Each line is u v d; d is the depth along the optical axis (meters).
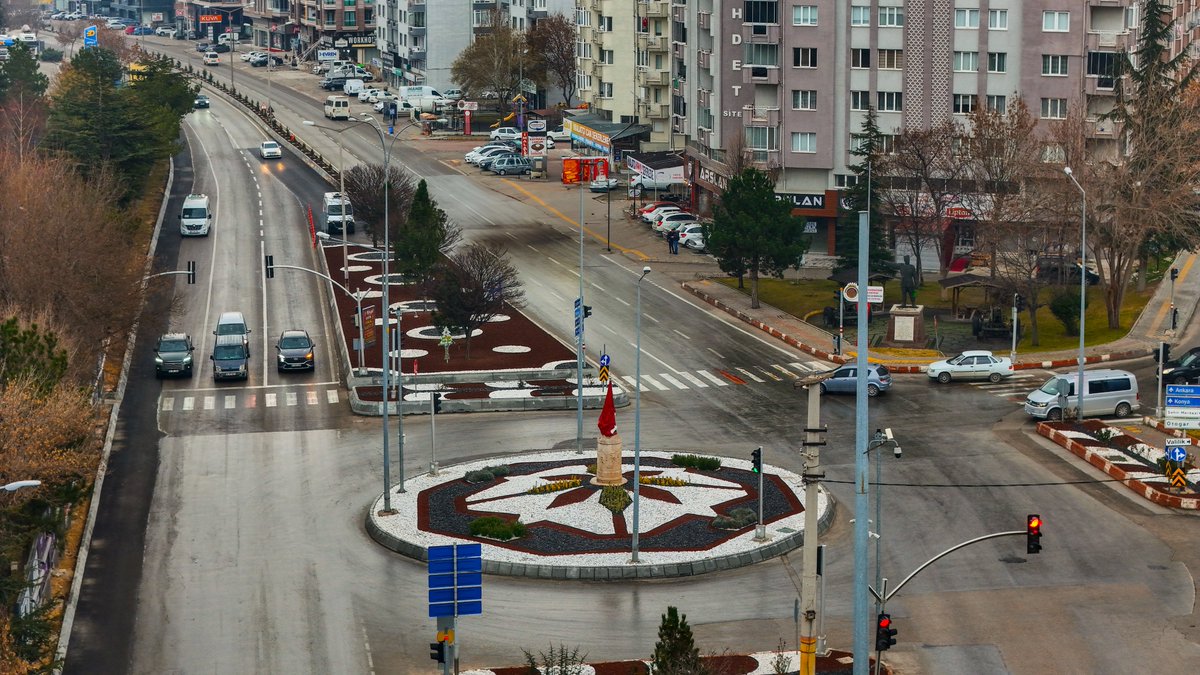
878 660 50.22
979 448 79.12
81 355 81.62
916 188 113.88
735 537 65.69
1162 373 83.94
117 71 192.38
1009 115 111.00
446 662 49.31
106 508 71.19
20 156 120.31
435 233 110.50
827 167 126.75
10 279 84.44
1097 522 68.00
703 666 47.69
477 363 96.00
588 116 176.75
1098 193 101.81
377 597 60.78
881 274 112.75
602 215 145.50
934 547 65.12
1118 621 57.62
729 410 87.25
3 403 54.38
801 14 124.62
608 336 104.06
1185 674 53.19
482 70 198.50
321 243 133.62
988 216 107.38
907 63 122.75
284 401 89.88
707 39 136.62
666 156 153.88
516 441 81.62
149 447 80.62
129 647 56.25
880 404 88.12
